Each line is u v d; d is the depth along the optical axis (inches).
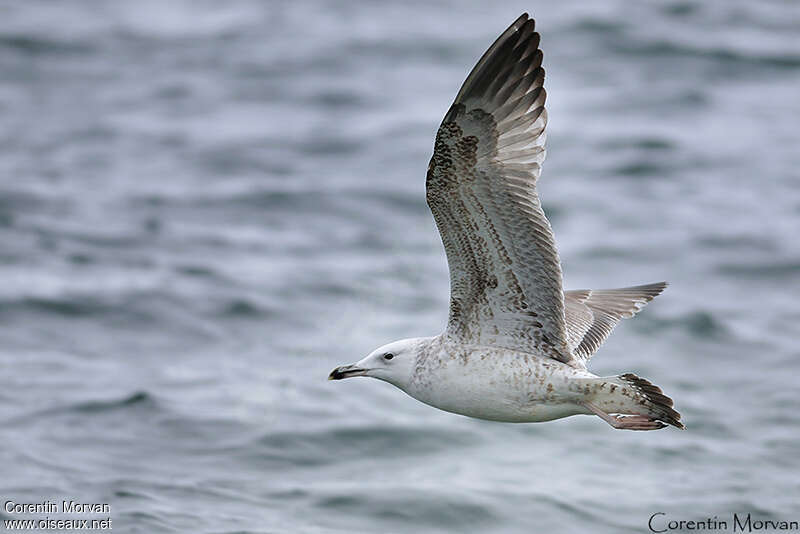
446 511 446.0
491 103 319.0
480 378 345.4
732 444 505.7
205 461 479.8
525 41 318.7
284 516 437.4
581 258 753.6
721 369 585.9
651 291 409.1
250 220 839.1
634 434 515.5
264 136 1030.4
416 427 516.1
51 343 613.3
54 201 863.1
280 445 494.9
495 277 339.6
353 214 850.1
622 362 592.7
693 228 808.3
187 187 906.7
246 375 574.2
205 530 419.8
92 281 705.6
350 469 480.1
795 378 571.5
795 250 762.8
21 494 440.1
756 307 674.2
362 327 640.4
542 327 343.6
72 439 492.7
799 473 480.1
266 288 700.0
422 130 1031.6
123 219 831.7
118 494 444.8
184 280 712.4
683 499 457.4
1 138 1016.9
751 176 923.4
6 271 717.3
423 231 816.3
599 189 893.2
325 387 559.8
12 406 523.2
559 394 339.9
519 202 326.0
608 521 442.9
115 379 562.9
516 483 469.1
